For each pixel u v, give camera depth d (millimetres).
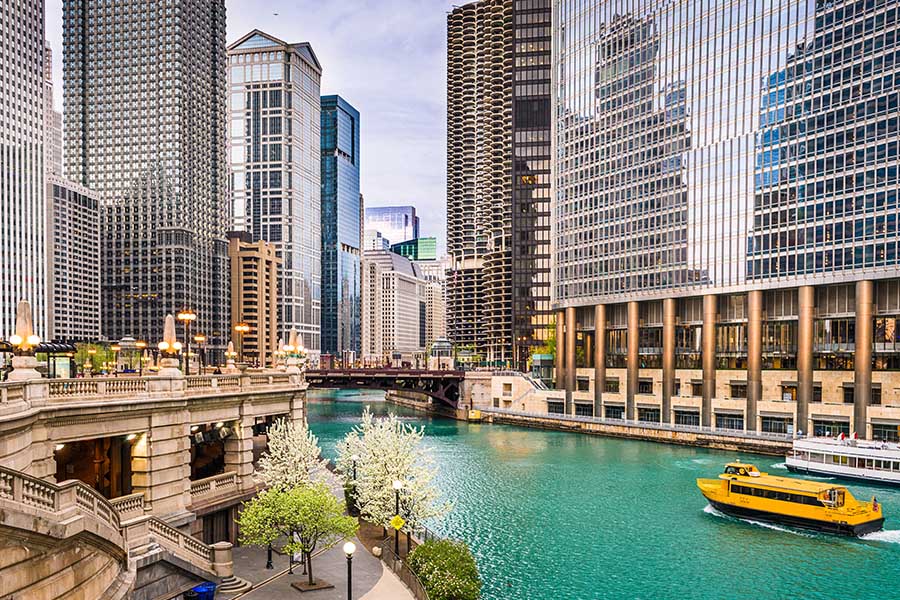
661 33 134500
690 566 51875
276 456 47031
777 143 113875
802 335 107375
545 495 74500
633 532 60812
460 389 157625
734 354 121688
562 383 154125
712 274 120875
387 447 50969
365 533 50969
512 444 112688
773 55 115750
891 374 100188
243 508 45312
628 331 134500
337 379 160000
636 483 80688
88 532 25344
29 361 31891
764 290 114688
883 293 102062
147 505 38031
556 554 54531
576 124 153125
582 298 147125
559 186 156750
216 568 37688
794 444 88125
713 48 124938
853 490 77062
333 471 65562
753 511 64062
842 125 105688
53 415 32125
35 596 22938
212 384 43531
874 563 52750
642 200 135625
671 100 131375
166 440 39156
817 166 108188
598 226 145125
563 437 122062
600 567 51531
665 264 129125
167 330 41688
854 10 105500
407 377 155750
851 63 105250
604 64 146875
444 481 81875
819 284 106000
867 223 101375
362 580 39500
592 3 150500
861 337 100312
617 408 135750
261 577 39562
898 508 69000
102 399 35219
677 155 129500
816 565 52250
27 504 22281
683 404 121438
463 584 38000
